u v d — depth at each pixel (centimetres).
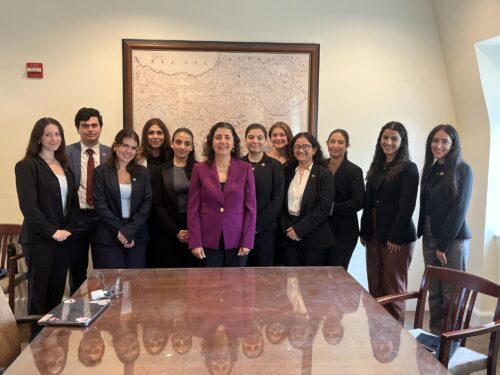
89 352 128
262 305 166
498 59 310
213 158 256
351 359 124
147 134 300
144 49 327
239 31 334
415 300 363
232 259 253
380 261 283
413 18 345
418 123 353
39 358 125
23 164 246
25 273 306
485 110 316
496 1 277
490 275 326
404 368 120
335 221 286
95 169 263
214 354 126
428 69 350
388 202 270
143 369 118
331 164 297
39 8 320
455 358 177
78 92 328
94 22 324
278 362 122
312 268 220
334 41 341
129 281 195
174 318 153
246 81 338
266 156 284
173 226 276
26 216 244
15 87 323
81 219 280
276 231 290
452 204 255
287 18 336
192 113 337
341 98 346
